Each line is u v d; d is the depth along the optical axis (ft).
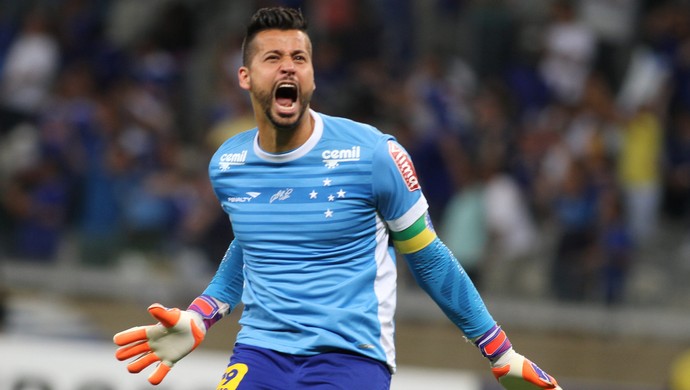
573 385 82.99
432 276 42.57
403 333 98.89
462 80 123.75
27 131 112.78
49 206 102.22
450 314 43.34
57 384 78.13
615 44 128.16
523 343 98.53
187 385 78.23
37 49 119.55
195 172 107.55
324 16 121.80
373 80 115.85
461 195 101.60
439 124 112.16
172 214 102.53
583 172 103.19
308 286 41.55
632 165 110.83
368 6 124.67
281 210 42.04
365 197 41.55
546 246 100.99
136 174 105.29
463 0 130.41
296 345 41.39
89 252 101.04
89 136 107.86
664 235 107.14
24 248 101.19
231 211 43.24
